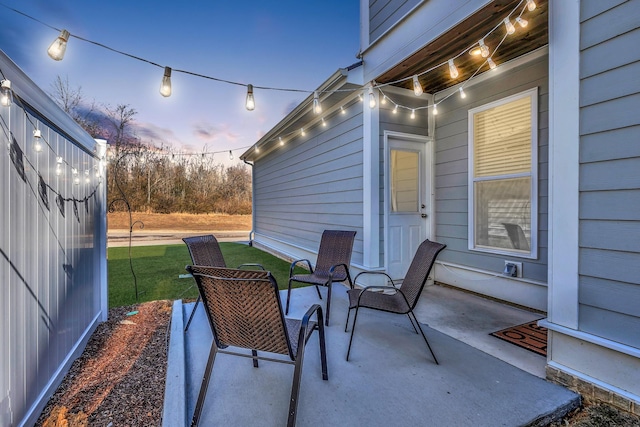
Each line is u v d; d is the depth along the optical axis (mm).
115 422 1604
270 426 1585
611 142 1684
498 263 3639
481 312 3291
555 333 1967
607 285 1716
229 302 1609
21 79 1467
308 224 6078
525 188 3387
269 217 8742
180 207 17844
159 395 1851
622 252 1657
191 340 2602
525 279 3371
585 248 1801
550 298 1968
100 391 1890
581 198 1810
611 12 1678
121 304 3596
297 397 1528
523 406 1729
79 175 2443
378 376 2045
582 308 1821
